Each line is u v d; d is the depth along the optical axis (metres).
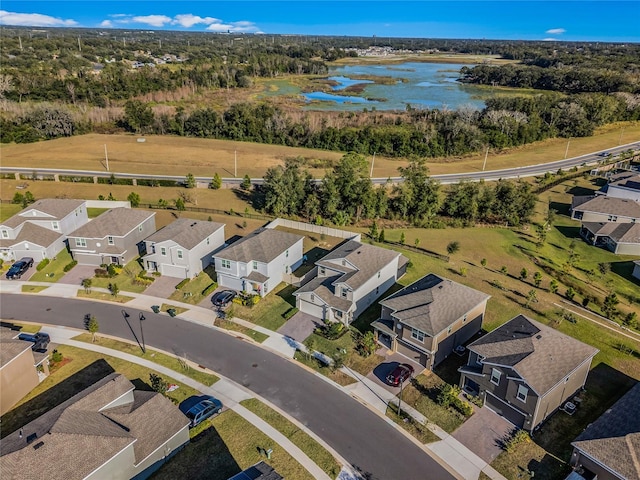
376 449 31.08
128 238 55.78
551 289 50.50
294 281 51.50
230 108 124.62
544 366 32.53
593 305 48.97
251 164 96.44
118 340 42.31
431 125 117.19
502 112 120.56
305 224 66.19
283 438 31.81
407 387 36.69
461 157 108.62
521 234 66.94
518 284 52.75
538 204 78.81
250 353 40.72
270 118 118.38
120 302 48.34
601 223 66.56
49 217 57.84
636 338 43.22
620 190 76.94
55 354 39.09
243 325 44.62
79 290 50.50
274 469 29.06
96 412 29.50
